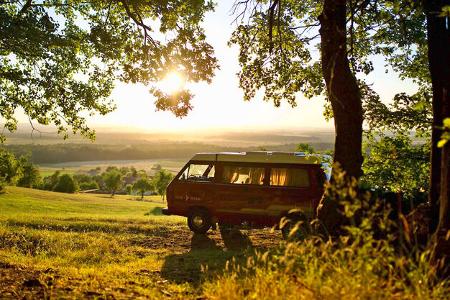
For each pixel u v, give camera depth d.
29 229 16.25
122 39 16.50
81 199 66.94
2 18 14.20
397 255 4.75
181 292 6.73
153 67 15.32
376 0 9.55
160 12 15.04
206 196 15.58
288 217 14.42
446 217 5.96
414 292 4.35
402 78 15.34
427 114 13.73
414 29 12.71
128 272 8.81
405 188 14.10
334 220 8.27
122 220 19.72
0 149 31.52
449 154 6.03
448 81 6.91
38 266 8.70
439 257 5.76
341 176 4.38
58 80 17.86
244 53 13.90
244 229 16.67
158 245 14.00
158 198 125.62
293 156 14.85
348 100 8.84
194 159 15.95
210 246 13.75
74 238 14.45
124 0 15.23
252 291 5.14
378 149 14.36
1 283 6.54
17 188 72.44
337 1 8.95
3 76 16.97
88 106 18.27
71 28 17.66
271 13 12.08
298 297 4.45
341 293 4.10
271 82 13.96
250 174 15.20
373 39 13.12
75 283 6.93
